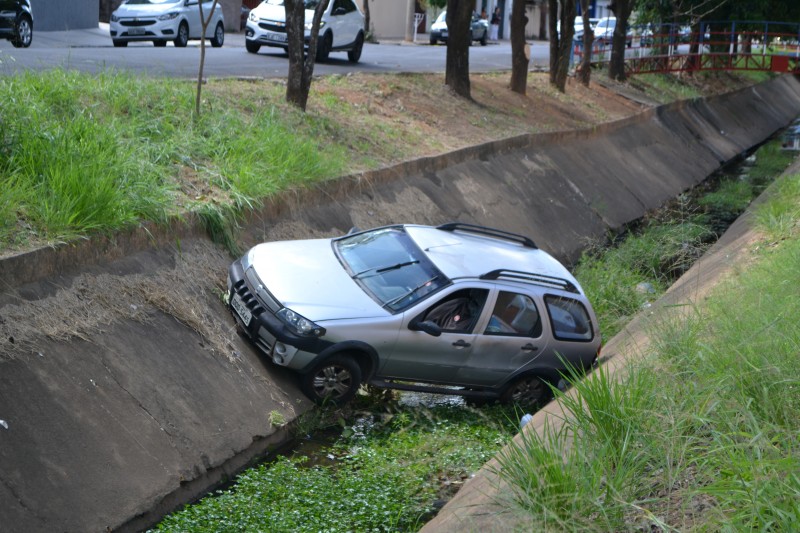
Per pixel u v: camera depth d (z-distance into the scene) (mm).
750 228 14844
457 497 6027
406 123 18625
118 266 8562
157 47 25844
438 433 8422
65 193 8477
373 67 26250
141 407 7305
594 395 5844
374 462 7715
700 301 9227
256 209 11031
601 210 21109
